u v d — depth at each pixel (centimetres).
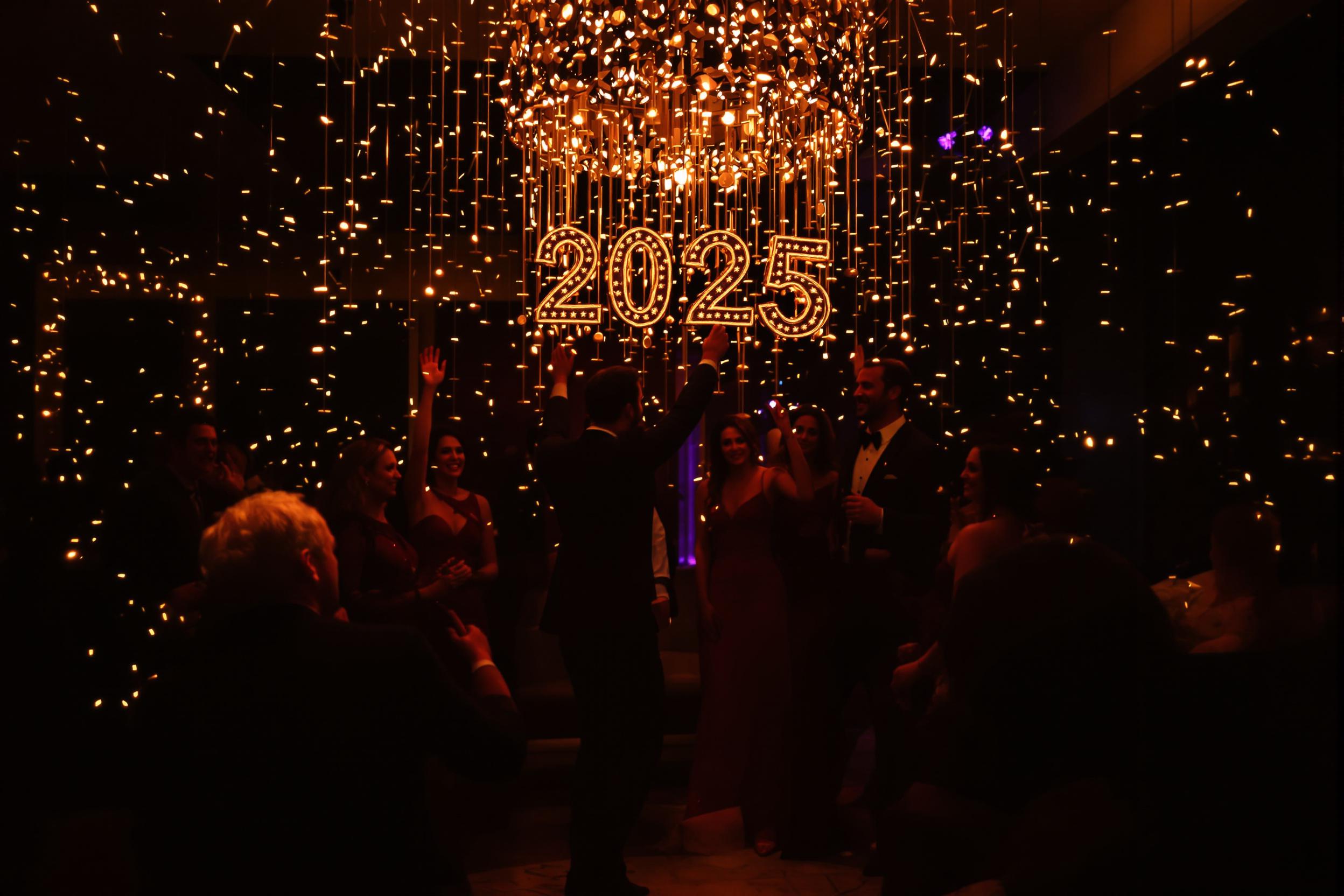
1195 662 111
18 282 594
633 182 385
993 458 280
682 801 416
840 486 385
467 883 150
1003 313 569
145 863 136
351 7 420
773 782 354
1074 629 80
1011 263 591
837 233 577
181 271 608
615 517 301
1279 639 185
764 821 352
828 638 353
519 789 425
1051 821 80
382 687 141
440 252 597
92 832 301
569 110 335
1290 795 106
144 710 139
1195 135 527
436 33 445
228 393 604
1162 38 422
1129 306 579
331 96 507
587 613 300
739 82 312
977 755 94
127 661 366
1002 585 83
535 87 333
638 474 301
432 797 353
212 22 432
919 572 343
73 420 588
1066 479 323
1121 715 81
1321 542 436
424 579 356
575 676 303
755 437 375
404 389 602
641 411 321
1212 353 530
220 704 137
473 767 148
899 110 447
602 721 299
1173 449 555
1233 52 423
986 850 92
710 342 325
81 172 586
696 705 447
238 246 578
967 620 84
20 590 343
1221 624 260
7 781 305
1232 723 106
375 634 145
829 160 372
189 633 323
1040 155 511
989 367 591
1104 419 589
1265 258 488
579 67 328
